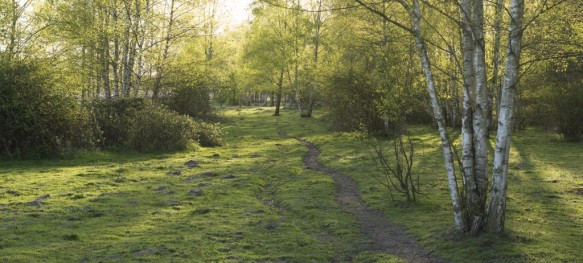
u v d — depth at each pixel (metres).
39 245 10.12
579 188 15.30
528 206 13.11
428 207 13.51
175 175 19.38
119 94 35.50
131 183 17.53
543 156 22.86
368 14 27.38
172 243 10.38
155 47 33.59
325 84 38.41
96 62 31.06
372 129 34.38
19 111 22.66
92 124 26.14
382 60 16.50
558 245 9.48
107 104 28.28
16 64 23.55
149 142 27.44
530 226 10.90
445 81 29.02
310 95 57.56
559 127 29.30
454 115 38.09
